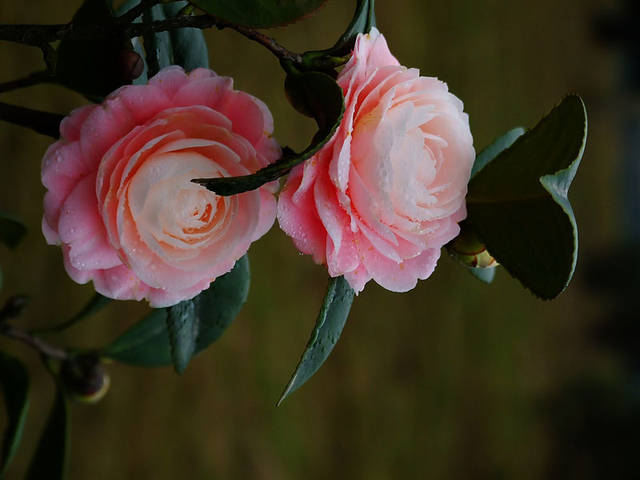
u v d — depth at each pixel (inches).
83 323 46.9
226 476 58.0
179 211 16.4
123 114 16.5
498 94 97.3
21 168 44.4
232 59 59.2
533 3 109.6
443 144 17.4
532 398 100.3
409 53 83.4
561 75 114.8
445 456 83.9
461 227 18.9
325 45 66.5
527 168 17.6
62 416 24.1
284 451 63.5
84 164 16.4
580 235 118.1
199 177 16.4
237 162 16.4
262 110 16.7
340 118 16.0
